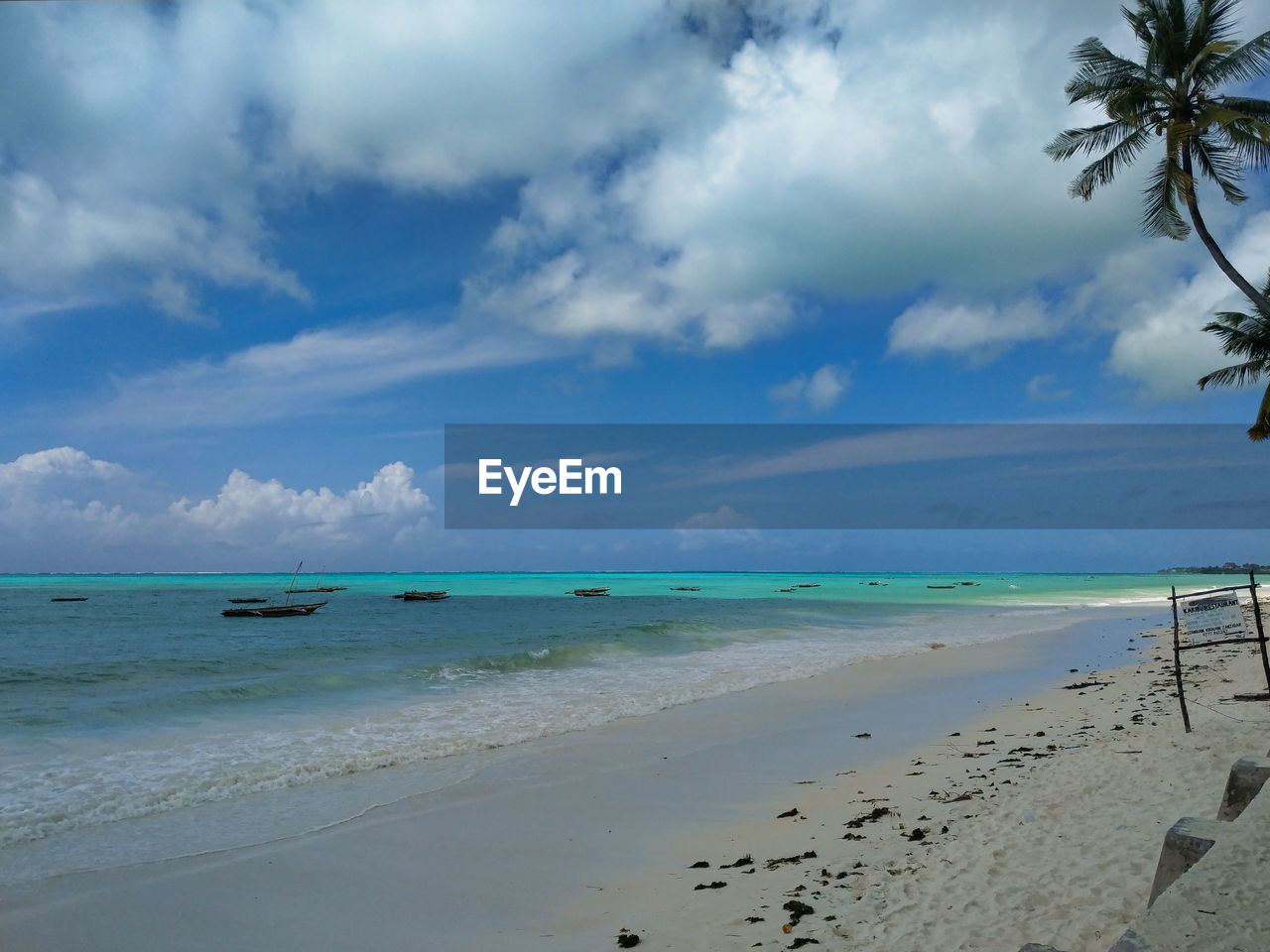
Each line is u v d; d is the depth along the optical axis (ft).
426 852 31.40
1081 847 25.02
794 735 53.11
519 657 89.51
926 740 51.06
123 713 58.29
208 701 63.31
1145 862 22.81
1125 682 69.31
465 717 58.39
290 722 55.83
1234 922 13.52
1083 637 124.06
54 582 594.24
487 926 24.75
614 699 66.44
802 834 32.32
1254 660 73.31
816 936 21.24
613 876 28.81
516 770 44.01
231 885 28.09
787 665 88.69
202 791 39.32
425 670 80.59
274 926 24.86
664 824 34.78
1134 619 162.71
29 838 32.76
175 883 28.22
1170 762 34.50
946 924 20.63
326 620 165.68
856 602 231.09
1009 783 36.35
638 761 46.09
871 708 63.05
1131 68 69.05
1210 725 40.81
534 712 60.59
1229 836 17.60
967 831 28.91
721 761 46.09
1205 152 69.41
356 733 52.60
